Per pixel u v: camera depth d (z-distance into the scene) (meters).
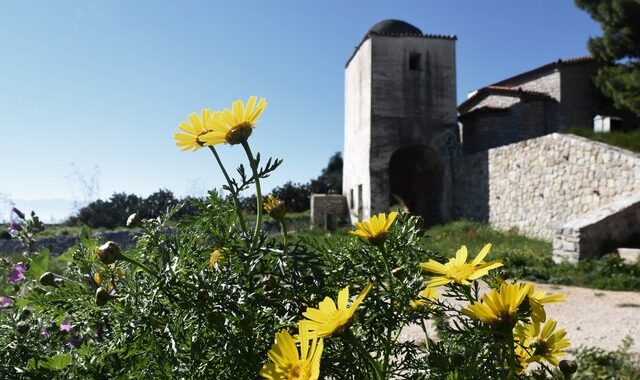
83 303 1.20
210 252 1.18
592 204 12.38
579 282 8.17
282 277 1.05
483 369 0.95
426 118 18.89
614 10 16.42
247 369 0.97
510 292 0.86
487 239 14.33
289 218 23.30
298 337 0.92
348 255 1.18
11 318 1.36
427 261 1.19
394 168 21.73
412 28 20.80
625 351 3.82
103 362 1.13
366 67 19.06
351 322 0.84
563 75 19.56
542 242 13.31
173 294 1.04
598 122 14.94
